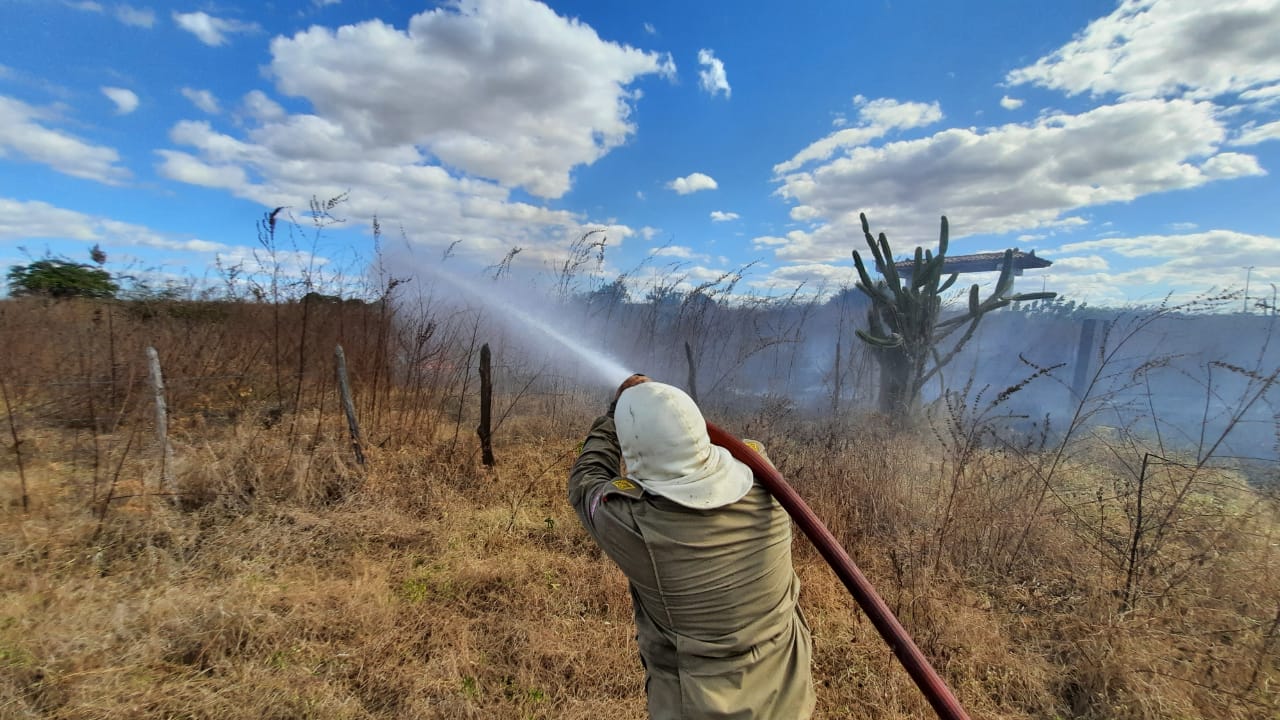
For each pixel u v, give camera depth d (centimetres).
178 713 237
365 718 242
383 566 365
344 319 661
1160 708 256
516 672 277
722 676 130
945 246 681
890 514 425
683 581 128
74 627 281
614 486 137
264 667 268
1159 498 379
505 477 526
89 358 547
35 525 376
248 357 649
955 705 120
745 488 135
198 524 398
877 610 131
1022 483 432
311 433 552
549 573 366
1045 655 303
